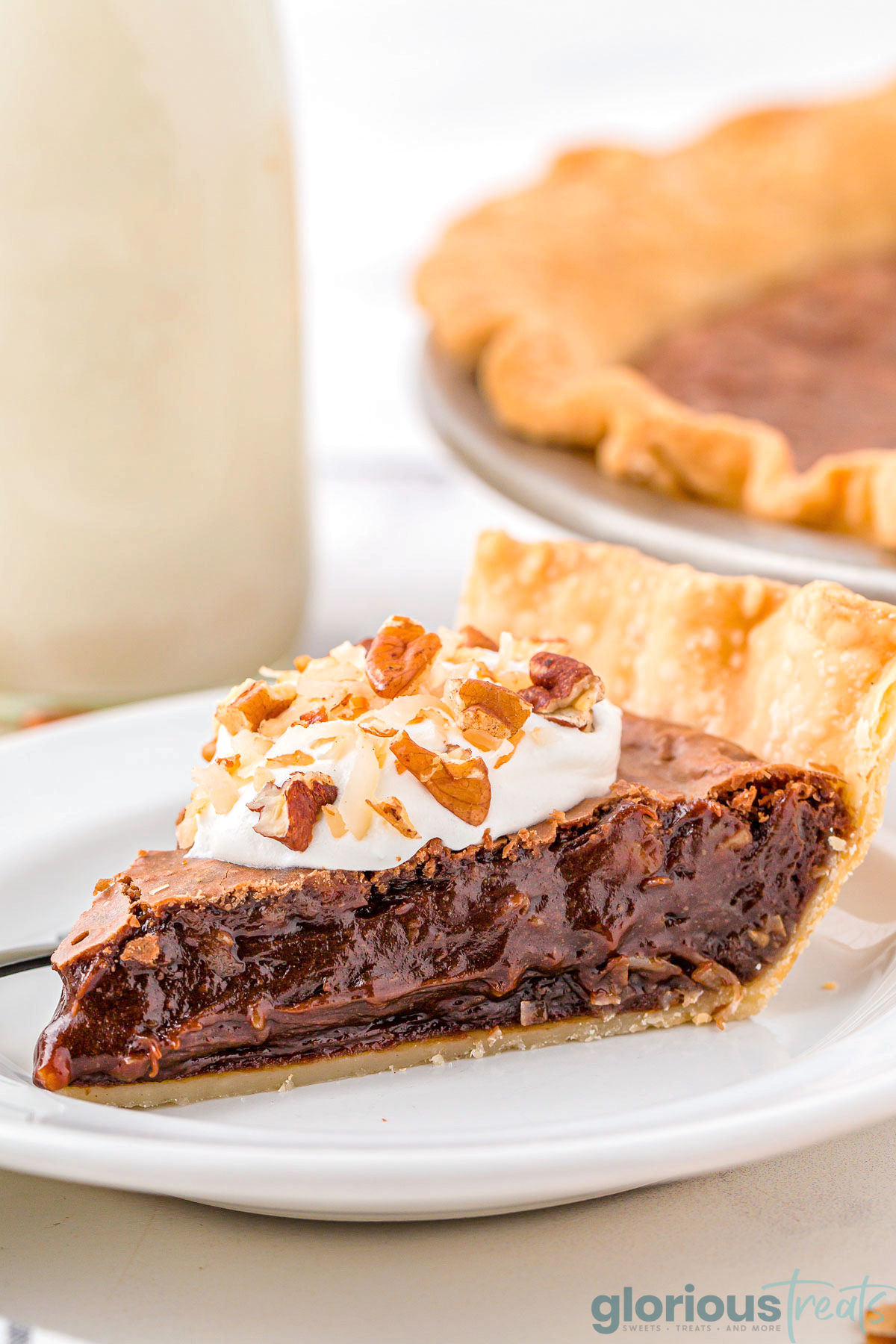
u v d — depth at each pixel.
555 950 0.52
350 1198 0.45
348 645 0.54
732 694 0.56
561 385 0.73
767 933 0.53
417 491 0.90
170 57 0.61
